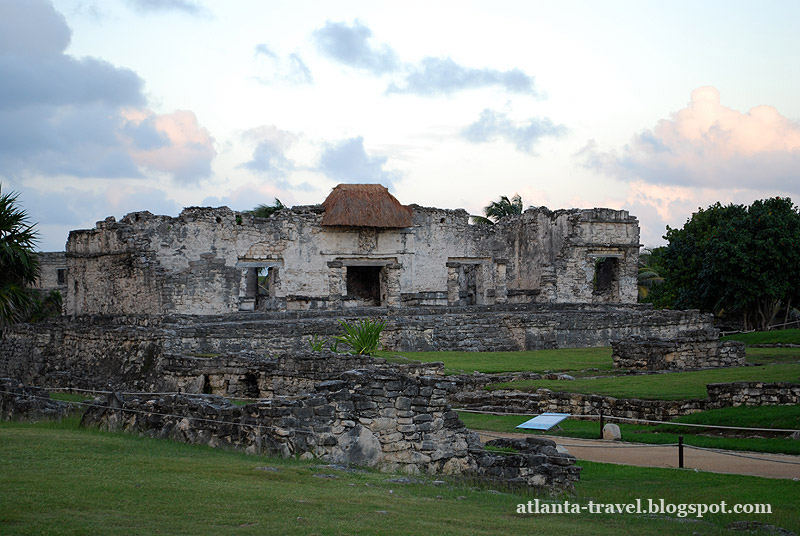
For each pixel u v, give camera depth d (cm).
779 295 5166
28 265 3300
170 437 1650
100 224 4697
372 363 2623
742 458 1773
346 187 5172
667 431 2130
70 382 3306
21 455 1397
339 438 1548
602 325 4206
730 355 3253
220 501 1148
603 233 5219
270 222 4888
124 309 4491
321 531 1036
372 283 5547
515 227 5509
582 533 1131
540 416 1859
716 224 5816
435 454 1619
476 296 5562
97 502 1108
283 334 3472
